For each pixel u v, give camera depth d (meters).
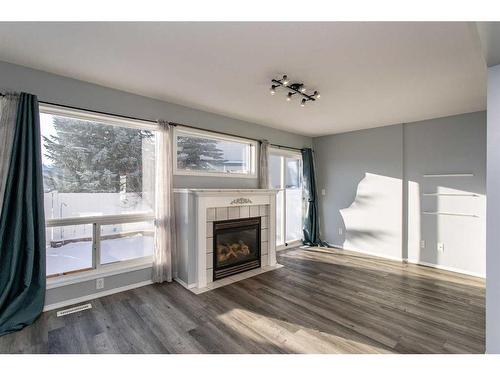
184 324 2.29
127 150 3.12
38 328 2.20
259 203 3.93
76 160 2.78
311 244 5.34
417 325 2.29
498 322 1.62
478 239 3.65
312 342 2.03
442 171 3.98
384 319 2.40
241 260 3.78
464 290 3.08
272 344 2.01
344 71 2.44
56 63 2.33
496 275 1.63
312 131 5.08
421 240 4.16
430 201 4.09
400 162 4.39
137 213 3.19
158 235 3.18
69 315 2.42
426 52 2.09
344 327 2.26
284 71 2.46
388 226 4.52
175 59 2.25
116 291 2.95
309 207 5.35
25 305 2.28
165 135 3.19
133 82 2.74
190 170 3.64
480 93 2.98
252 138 4.38
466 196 3.76
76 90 2.66
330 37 1.90
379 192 4.64
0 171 2.23
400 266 4.04
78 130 2.79
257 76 2.58
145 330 2.19
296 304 2.70
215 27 1.79
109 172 2.99
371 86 2.79
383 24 1.74
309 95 3.03
